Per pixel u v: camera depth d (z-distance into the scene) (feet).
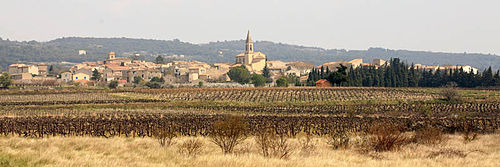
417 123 214.07
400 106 382.63
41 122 212.64
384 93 516.73
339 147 138.31
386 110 357.41
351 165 98.58
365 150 126.93
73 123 216.13
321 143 152.46
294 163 98.22
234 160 98.32
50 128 212.64
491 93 510.17
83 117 273.54
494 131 209.46
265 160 99.91
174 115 293.02
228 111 354.33
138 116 293.43
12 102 416.67
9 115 318.04
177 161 100.73
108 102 431.43
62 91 520.83
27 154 105.29
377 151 127.75
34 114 327.88
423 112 329.72
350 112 309.63
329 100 449.48
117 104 411.54
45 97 472.85
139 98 474.49
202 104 415.85
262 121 229.25
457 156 116.88
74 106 389.80
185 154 114.73
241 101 447.83
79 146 137.08
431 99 452.76
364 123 230.89
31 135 203.92
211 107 381.60
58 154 110.42
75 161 96.07
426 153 122.52
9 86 645.51
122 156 111.96
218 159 99.91
